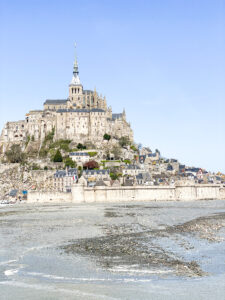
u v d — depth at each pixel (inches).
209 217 5615.2
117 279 2391.7
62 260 2864.2
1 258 2955.2
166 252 3083.2
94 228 4495.6
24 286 2285.9
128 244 3425.2
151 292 2164.1
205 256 2938.0
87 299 2076.8
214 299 2063.2
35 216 6033.5
